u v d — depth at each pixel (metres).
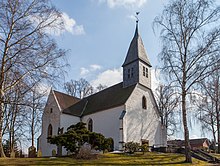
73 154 25.61
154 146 36.88
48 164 19.05
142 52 39.91
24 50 19.30
